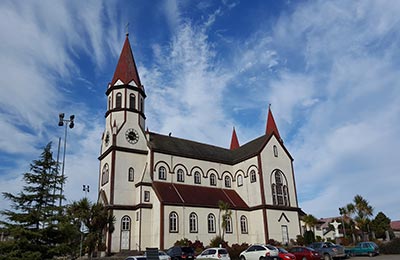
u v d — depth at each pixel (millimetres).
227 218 46844
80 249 35250
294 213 53188
